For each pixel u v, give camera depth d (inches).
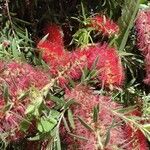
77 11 34.3
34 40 33.4
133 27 32.9
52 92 28.0
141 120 29.3
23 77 26.4
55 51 28.8
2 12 33.0
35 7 33.9
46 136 26.8
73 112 26.5
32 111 25.4
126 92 31.4
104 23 31.6
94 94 27.9
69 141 26.7
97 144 24.8
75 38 32.5
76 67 27.8
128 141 27.6
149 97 31.3
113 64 27.8
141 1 32.8
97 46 29.9
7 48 31.6
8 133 25.9
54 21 33.7
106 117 25.9
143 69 32.4
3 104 25.3
